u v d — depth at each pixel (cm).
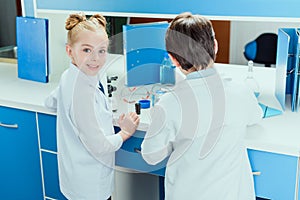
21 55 254
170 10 210
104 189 191
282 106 198
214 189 157
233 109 155
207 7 200
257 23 445
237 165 159
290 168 163
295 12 184
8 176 240
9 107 222
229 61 452
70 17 179
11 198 244
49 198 230
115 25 252
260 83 237
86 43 172
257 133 171
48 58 247
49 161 221
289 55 198
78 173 186
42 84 246
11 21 311
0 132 232
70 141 185
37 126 217
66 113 178
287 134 169
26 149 226
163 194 245
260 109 170
